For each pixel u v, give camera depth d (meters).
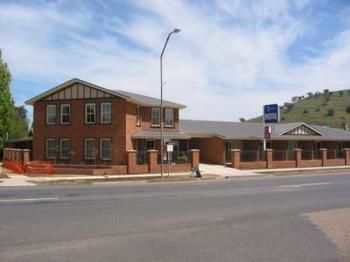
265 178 34.06
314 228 12.19
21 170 34.97
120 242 9.99
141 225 12.13
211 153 47.78
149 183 28.69
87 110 40.72
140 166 37.16
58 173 35.47
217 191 22.09
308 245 10.15
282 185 26.22
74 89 41.19
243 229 11.91
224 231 11.57
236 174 38.44
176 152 40.84
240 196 19.83
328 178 33.28
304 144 55.84
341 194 21.22
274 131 52.38
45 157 42.12
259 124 56.88
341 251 9.64
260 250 9.59
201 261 8.54
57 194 19.69
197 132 46.22
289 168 47.09
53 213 13.84
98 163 40.03
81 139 40.84
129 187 24.50
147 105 41.59
